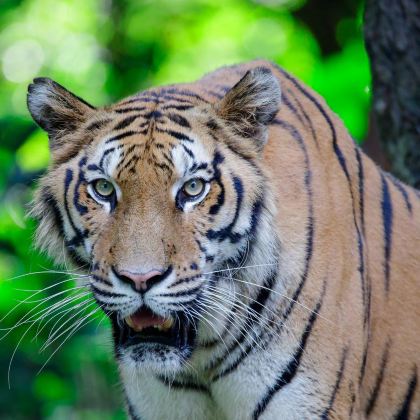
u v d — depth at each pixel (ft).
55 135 24.76
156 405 26.08
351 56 55.21
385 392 27.09
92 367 50.65
